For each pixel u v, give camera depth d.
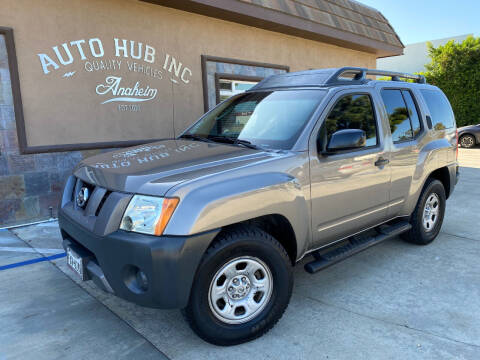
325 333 2.79
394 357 2.51
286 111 3.31
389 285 3.55
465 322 2.92
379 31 11.67
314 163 2.98
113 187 2.54
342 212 3.25
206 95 7.54
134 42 6.41
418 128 4.21
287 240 2.94
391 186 3.73
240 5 7.24
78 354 2.53
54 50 5.57
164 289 2.28
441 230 5.15
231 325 2.60
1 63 5.13
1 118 5.20
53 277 3.69
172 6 6.74
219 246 2.43
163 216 2.28
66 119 5.77
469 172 9.73
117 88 6.28
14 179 5.36
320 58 10.38
